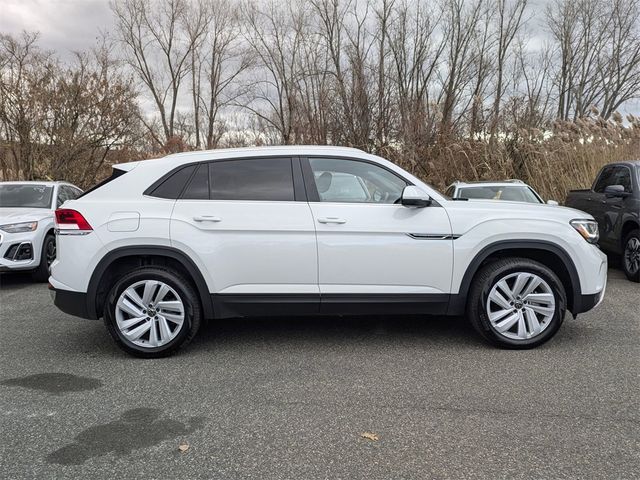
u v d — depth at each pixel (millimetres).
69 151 16359
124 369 4148
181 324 4355
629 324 5215
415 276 4391
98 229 4289
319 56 20859
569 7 25891
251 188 4441
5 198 8789
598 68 26328
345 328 5184
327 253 4328
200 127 32562
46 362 4336
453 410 3332
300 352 4488
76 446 2938
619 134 11883
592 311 5738
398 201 4516
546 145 13266
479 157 14195
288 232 4316
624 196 7699
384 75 19250
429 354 4391
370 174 4559
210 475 2637
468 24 20828
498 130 14422
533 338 4438
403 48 20109
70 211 4336
